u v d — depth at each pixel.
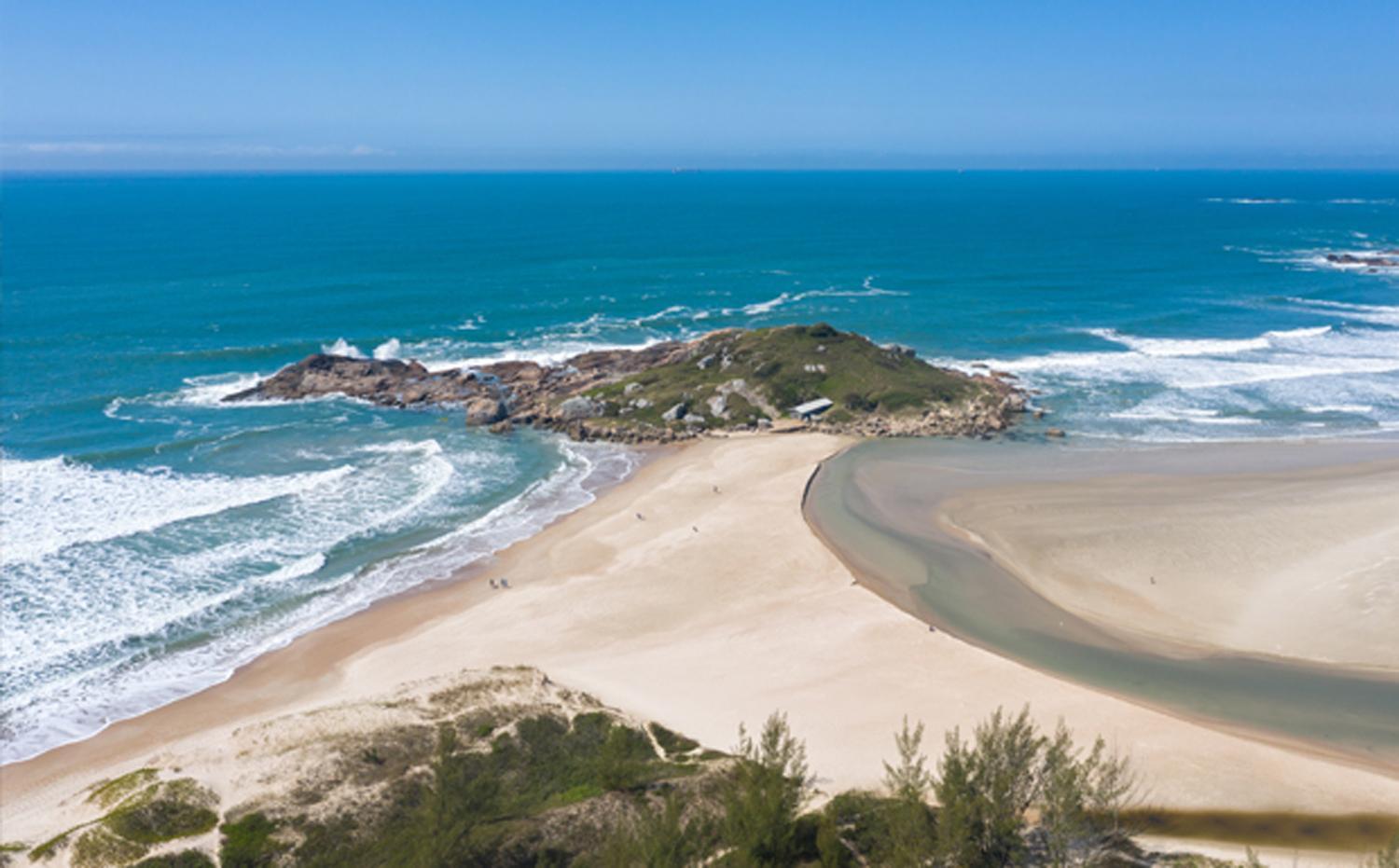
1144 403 83.12
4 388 82.19
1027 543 52.12
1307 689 37.97
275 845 26.97
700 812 28.67
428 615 45.25
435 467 65.81
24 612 43.94
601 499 60.72
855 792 30.88
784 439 71.81
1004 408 78.50
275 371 90.94
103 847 26.61
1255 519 53.66
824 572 48.78
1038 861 25.83
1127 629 43.22
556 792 30.31
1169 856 27.86
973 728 34.91
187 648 41.97
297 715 35.25
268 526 54.91
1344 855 28.25
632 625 43.81
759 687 38.12
